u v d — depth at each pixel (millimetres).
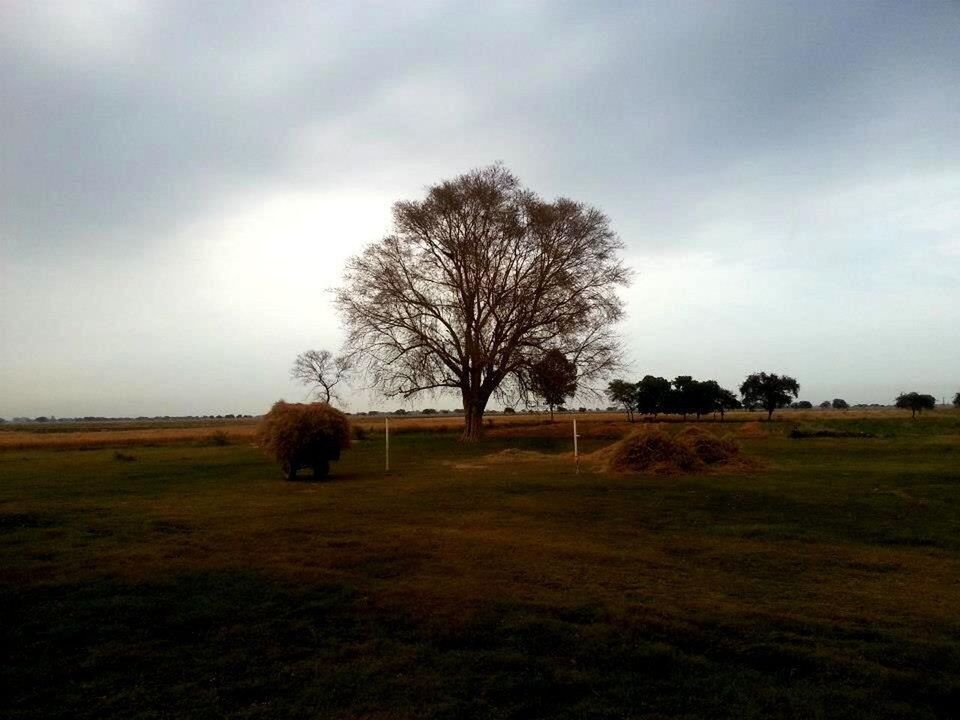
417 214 38625
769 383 79438
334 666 5117
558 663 5176
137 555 8656
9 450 38656
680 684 4828
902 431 42594
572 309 38594
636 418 93625
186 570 7801
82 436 62469
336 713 4402
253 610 6367
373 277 38656
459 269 39094
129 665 5156
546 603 6508
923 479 16422
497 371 39594
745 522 11258
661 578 7594
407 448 34156
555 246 38469
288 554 8711
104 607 6445
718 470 19562
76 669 5078
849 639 5641
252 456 29406
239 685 4797
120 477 20000
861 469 19031
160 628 5941
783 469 19562
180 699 4602
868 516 11648
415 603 6539
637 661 5203
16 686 4801
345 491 15898
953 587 7305
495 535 10141
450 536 10031
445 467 23109
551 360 38562
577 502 13602
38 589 7016
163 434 66812
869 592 7082
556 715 4379
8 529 10789
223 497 14859
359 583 7270
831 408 169375
